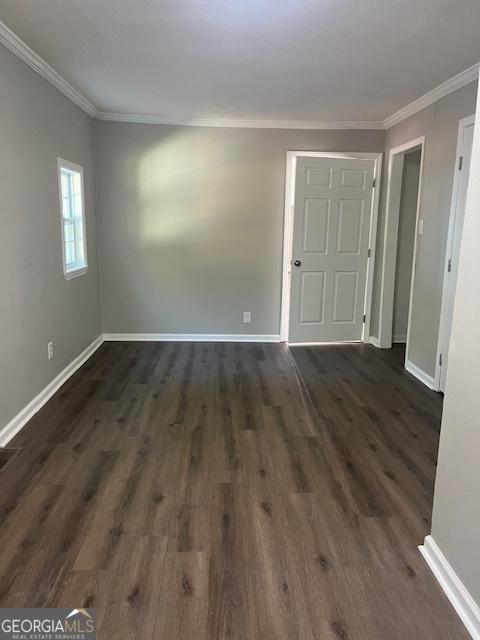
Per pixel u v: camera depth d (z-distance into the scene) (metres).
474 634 1.50
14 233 2.87
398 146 4.63
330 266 5.07
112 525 2.02
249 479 2.41
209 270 5.16
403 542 1.95
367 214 5.05
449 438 1.71
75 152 4.15
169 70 3.30
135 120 4.76
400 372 4.26
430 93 3.76
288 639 1.49
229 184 4.99
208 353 4.80
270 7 2.32
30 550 1.86
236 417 3.19
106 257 5.06
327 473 2.48
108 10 2.38
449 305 3.58
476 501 1.53
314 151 4.96
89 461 2.56
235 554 1.86
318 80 3.48
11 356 2.84
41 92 3.30
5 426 2.77
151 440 2.82
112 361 4.45
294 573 1.77
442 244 3.69
